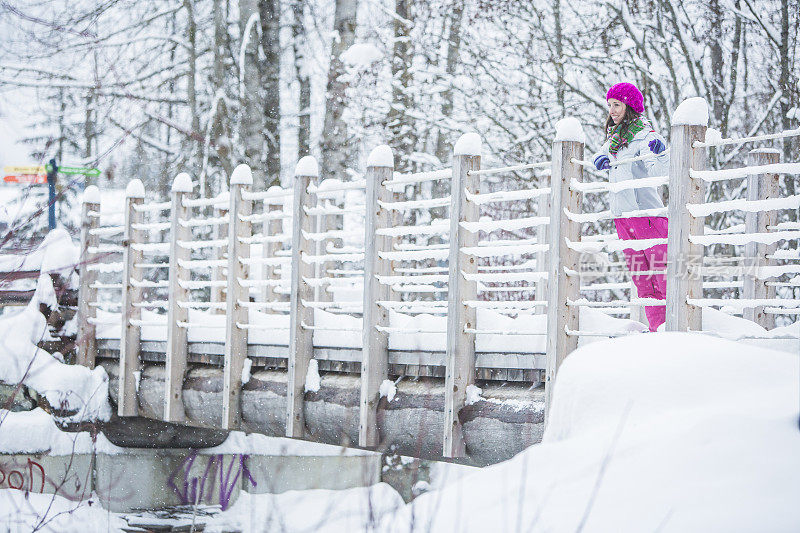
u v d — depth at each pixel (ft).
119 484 33.30
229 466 35.27
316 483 33.06
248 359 26.94
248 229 27.71
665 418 9.71
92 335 34.58
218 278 34.30
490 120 51.13
